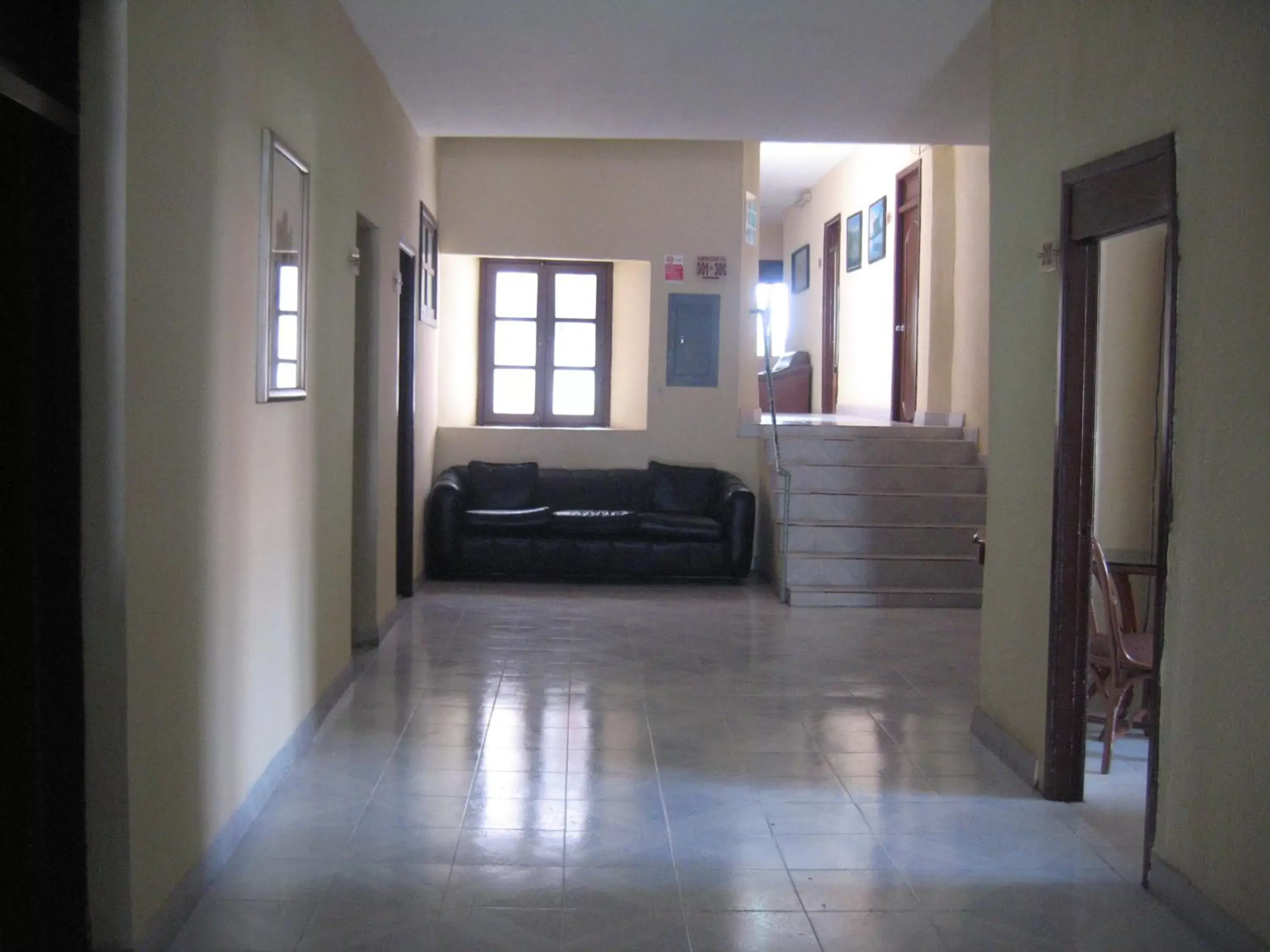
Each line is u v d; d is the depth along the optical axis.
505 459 10.06
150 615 2.99
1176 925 3.38
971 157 9.73
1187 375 3.38
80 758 2.82
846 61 6.15
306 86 4.64
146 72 2.87
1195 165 3.34
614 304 10.66
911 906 3.50
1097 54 4.03
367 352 6.76
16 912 2.77
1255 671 3.04
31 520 2.75
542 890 3.56
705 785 4.57
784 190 15.44
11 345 2.71
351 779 4.52
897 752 5.05
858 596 8.55
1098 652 4.88
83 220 2.75
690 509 9.80
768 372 9.33
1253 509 3.04
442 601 8.37
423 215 8.69
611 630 7.56
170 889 3.18
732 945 3.23
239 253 3.71
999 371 5.05
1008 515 4.95
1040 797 4.48
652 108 7.15
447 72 6.50
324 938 3.21
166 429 3.07
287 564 4.50
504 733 5.18
